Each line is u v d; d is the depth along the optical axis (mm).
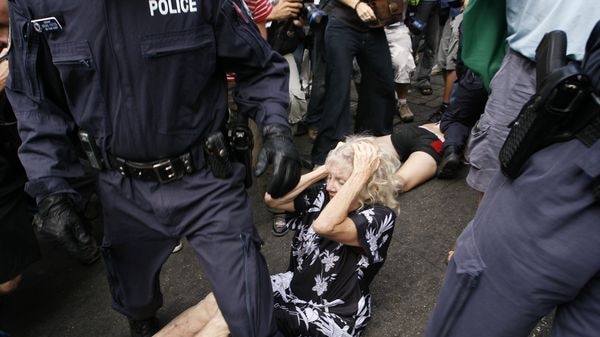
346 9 2555
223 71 1232
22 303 2051
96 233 2455
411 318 1836
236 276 1204
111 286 1506
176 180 1221
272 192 1145
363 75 2908
